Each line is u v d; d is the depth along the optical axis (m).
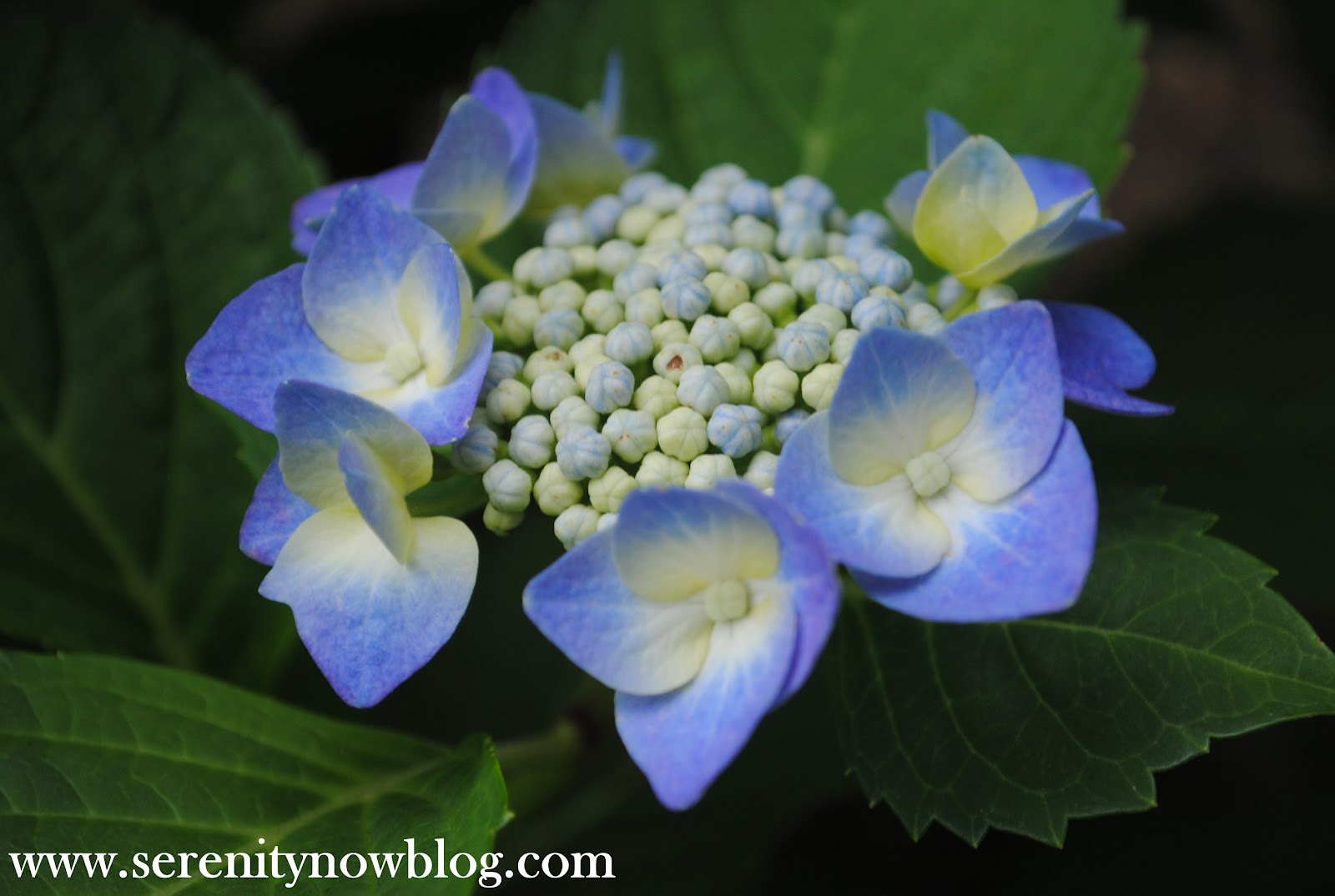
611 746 0.60
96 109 0.57
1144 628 0.50
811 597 0.45
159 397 0.57
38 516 0.57
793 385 0.48
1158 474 0.63
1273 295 0.67
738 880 0.58
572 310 0.50
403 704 0.59
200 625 0.57
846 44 0.59
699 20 0.59
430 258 0.47
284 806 0.49
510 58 0.59
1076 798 0.49
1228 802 0.60
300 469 0.47
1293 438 0.63
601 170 0.53
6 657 0.49
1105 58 0.57
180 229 0.57
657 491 0.45
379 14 0.69
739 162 0.59
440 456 0.49
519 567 0.61
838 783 0.59
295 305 0.49
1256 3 0.81
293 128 0.58
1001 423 0.46
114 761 0.49
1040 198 0.51
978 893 0.60
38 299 0.57
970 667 0.50
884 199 0.58
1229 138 0.81
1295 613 0.49
